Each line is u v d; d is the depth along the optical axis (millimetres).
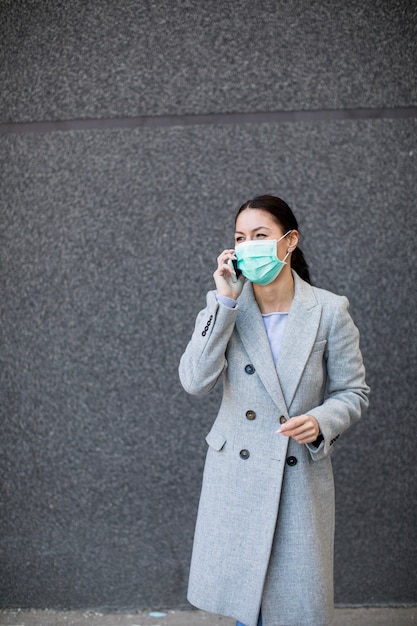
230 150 3332
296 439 2271
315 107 3305
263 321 2502
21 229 3395
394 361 3352
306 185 3326
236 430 2441
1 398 3424
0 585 3443
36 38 3342
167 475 3396
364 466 3377
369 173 3320
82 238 3377
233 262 2436
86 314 3389
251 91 3309
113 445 3402
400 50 3283
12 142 3379
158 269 3365
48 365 3406
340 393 2500
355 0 3275
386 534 3387
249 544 2387
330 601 2436
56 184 3377
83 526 3424
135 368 3385
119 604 3422
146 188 3352
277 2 3283
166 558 3410
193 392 2443
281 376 2406
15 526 3438
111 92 3338
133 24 3312
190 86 3316
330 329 2471
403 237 3330
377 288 3340
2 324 3414
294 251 2686
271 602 2400
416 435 3365
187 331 3367
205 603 2422
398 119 3307
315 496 2439
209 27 3299
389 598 3398
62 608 3434
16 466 3430
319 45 3289
